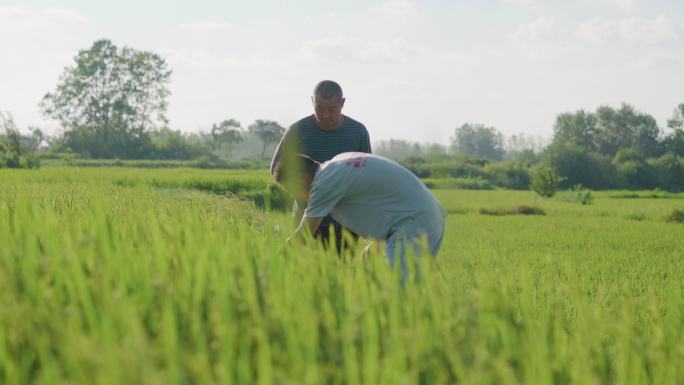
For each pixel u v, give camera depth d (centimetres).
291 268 282
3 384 204
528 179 8694
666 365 260
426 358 221
